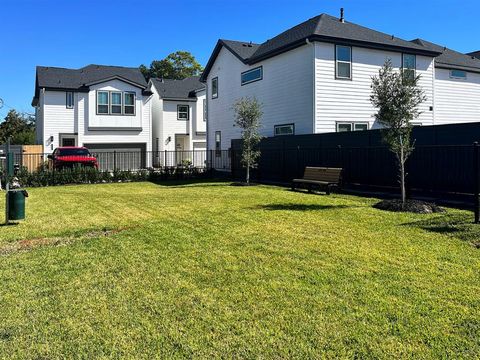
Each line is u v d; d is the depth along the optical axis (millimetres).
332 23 18984
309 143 15836
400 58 19703
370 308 3977
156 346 3348
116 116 30750
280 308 4016
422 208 9203
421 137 11648
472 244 6254
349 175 13891
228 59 24141
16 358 3191
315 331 3539
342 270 5113
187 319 3820
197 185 17234
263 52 20328
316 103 17453
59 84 29266
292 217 8742
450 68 23422
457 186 10531
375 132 13008
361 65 18594
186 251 6117
